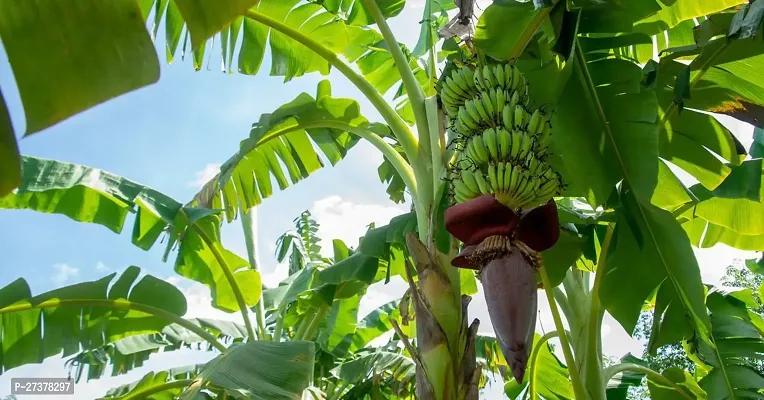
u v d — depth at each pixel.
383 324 7.24
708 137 3.53
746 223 4.27
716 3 3.69
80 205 5.03
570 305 5.05
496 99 2.65
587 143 3.10
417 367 2.81
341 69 4.01
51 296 4.90
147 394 5.42
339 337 6.63
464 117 2.68
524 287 2.21
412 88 3.65
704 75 3.54
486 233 2.29
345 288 6.06
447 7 4.85
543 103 3.15
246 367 3.41
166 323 5.43
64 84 0.91
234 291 5.57
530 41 3.22
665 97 3.58
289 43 4.71
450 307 2.84
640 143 2.98
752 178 3.95
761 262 5.90
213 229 5.17
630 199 3.20
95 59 0.92
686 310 3.39
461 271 5.60
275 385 3.27
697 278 2.91
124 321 5.27
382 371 6.18
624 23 3.10
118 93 0.92
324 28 4.64
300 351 3.59
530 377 5.58
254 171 5.36
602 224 4.38
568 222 3.86
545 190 2.47
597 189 3.08
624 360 6.21
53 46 0.92
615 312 3.39
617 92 3.09
